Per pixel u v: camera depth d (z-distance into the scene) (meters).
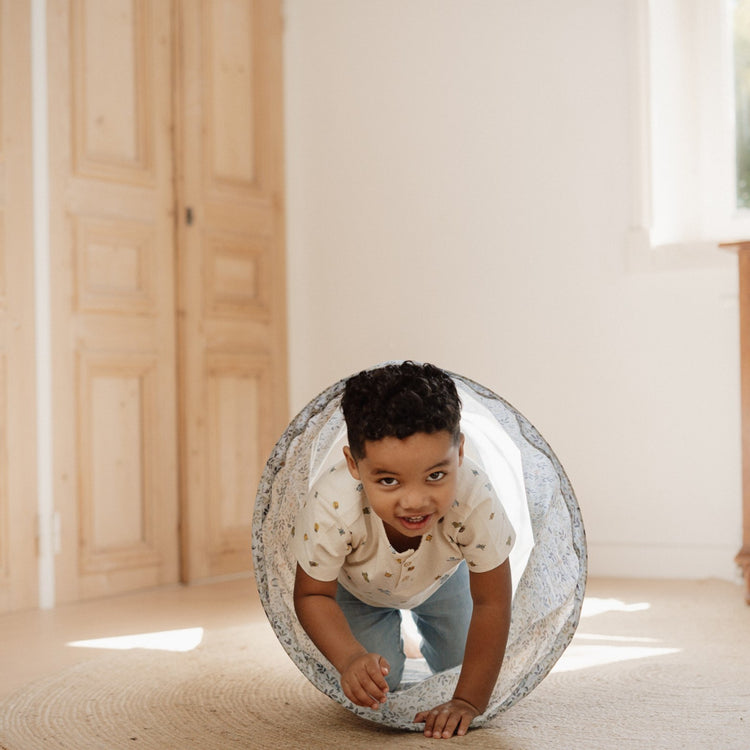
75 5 2.96
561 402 3.17
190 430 3.21
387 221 3.45
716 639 2.14
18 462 2.78
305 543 1.56
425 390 1.37
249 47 3.48
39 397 2.84
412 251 3.41
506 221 3.27
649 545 3.03
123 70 3.09
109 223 3.02
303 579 1.58
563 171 3.18
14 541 2.76
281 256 3.56
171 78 3.22
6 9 2.79
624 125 3.10
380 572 1.61
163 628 2.45
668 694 1.71
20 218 2.81
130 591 3.04
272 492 1.63
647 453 3.04
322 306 3.55
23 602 2.77
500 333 3.27
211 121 3.33
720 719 1.55
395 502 1.38
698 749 1.41
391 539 1.58
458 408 1.42
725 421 2.94
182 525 3.19
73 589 2.89
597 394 3.12
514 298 3.25
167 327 3.18
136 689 1.83
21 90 2.82
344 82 3.52
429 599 1.76
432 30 3.38
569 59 3.17
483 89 3.30
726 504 2.94
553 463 1.57
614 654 2.02
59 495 2.87
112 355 3.02
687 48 3.18
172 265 3.20
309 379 3.58
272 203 3.53
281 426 3.53
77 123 2.96
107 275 3.02
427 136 3.39
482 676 1.53
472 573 1.56
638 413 3.06
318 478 1.67
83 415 2.94
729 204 3.15
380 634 1.76
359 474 1.45
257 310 3.45
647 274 3.05
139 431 3.09
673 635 2.19
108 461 3.00
